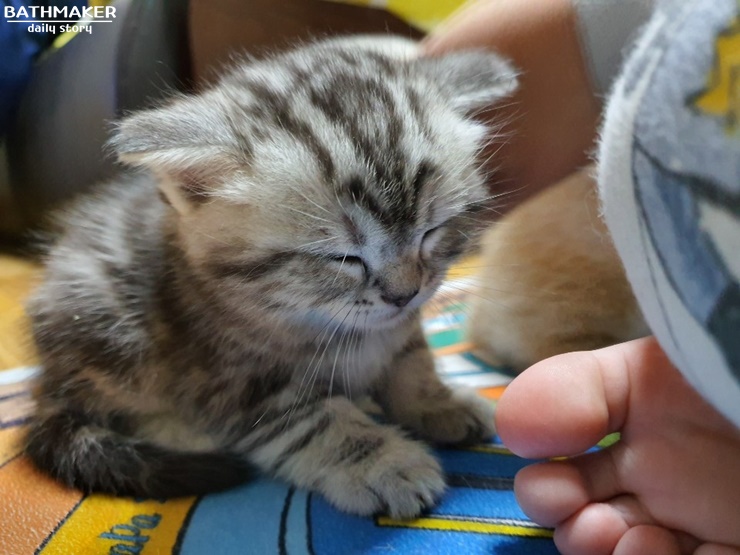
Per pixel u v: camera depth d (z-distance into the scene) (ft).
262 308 0.67
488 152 0.72
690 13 0.43
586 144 0.69
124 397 0.72
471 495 0.62
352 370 0.72
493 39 0.73
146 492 0.64
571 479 0.53
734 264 0.40
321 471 0.64
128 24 1.14
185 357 0.70
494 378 0.83
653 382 0.53
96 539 0.58
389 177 0.63
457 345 0.93
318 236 0.63
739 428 0.44
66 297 0.74
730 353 0.41
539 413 0.53
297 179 0.63
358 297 0.66
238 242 0.65
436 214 0.67
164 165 0.62
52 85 1.36
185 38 1.14
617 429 0.54
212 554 0.57
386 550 0.56
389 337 0.72
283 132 0.64
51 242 0.84
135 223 0.76
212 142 0.62
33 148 1.44
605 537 0.51
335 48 0.79
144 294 0.72
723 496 0.49
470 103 0.70
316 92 0.68
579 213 0.77
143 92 1.14
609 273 0.78
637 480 0.52
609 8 0.66
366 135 0.64
